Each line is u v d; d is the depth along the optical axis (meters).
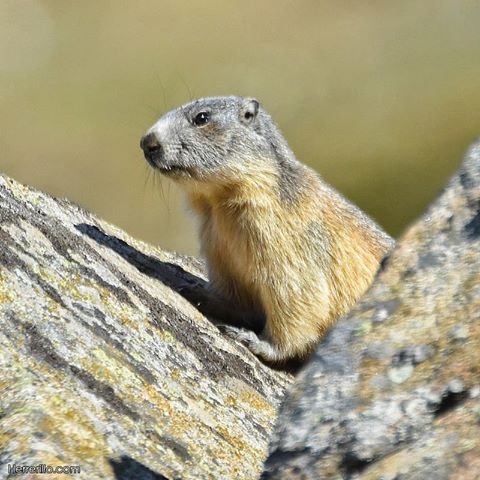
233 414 9.23
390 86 46.09
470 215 6.86
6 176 11.59
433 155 41.91
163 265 13.20
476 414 6.11
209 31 48.56
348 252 14.53
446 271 6.71
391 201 39.97
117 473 7.04
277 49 48.41
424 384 6.36
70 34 47.00
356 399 6.41
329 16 50.91
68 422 7.20
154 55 46.53
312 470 6.28
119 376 8.27
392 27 49.75
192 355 10.01
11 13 47.53
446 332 6.48
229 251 14.09
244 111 14.46
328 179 41.44
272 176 14.28
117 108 42.84
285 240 14.02
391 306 6.68
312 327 13.89
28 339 7.99
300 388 6.56
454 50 47.81
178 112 14.45
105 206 37.38
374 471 6.11
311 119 44.56
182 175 14.17
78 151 39.72
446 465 5.95
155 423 7.97
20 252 9.26
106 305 9.54
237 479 7.93
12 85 43.28
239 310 14.23
